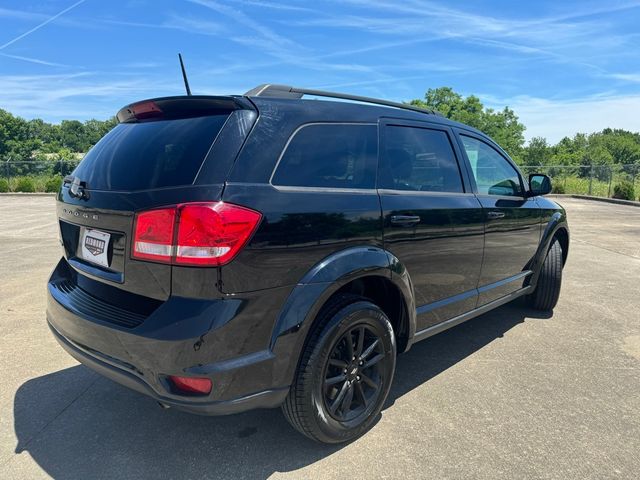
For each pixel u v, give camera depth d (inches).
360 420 99.0
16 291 205.3
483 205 134.0
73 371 130.1
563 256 194.7
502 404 115.7
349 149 100.0
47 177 1002.1
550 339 159.8
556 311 190.4
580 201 841.5
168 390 75.7
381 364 102.9
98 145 103.4
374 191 102.3
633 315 185.8
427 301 118.3
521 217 153.5
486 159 145.8
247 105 85.3
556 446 98.3
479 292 137.8
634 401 117.7
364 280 104.6
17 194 906.7
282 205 82.0
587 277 249.0
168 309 75.4
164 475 88.1
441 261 119.2
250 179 80.3
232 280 75.4
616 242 368.8
